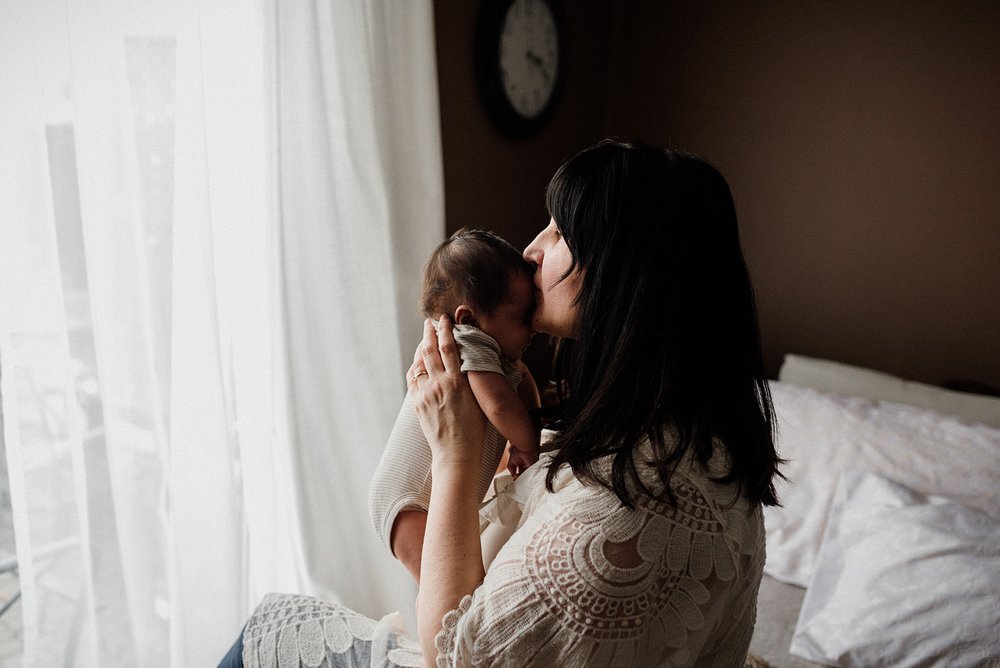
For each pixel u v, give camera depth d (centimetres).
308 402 175
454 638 70
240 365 167
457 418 86
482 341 95
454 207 224
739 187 260
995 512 159
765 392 86
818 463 182
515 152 244
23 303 123
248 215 162
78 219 126
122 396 138
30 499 129
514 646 67
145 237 137
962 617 135
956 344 225
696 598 70
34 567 131
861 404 194
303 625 120
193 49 135
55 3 119
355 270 179
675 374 74
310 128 164
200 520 153
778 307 258
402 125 185
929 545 146
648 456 73
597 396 76
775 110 247
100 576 139
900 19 218
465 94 217
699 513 71
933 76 216
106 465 136
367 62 170
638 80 276
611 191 77
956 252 221
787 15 238
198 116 137
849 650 142
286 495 183
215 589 158
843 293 244
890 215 231
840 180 238
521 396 107
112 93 128
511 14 221
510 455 97
